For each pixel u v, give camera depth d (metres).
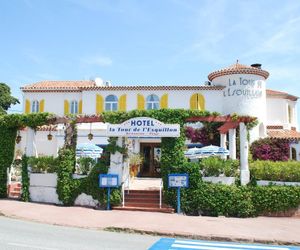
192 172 18.16
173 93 31.81
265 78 32.91
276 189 17.77
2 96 47.16
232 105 31.34
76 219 15.14
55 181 19.84
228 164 18.72
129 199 18.84
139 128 18.53
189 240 12.10
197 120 18.84
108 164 19.06
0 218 14.97
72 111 33.66
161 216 16.42
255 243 12.09
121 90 32.28
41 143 31.73
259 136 31.39
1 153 21.12
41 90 33.88
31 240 10.49
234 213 17.56
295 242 11.97
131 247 10.29
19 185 22.61
